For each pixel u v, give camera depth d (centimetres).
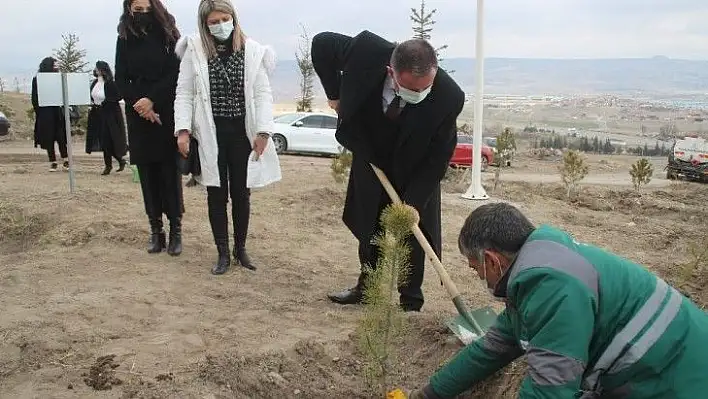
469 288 572
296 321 448
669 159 2297
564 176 1193
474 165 1046
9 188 907
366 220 456
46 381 341
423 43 373
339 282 552
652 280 245
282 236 705
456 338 398
